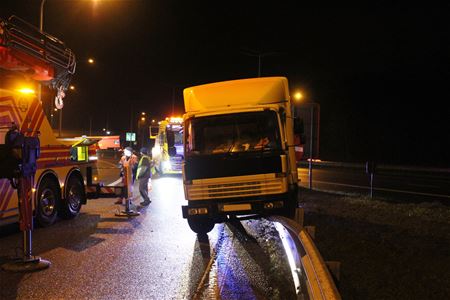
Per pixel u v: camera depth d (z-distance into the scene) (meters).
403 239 8.10
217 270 6.96
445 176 29.41
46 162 10.57
